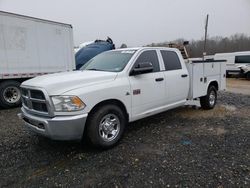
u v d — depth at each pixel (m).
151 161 3.87
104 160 3.95
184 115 6.84
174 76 5.84
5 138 5.08
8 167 3.77
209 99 7.43
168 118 6.54
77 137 3.97
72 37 10.46
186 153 4.15
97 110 4.20
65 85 3.97
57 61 9.88
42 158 4.08
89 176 3.46
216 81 7.72
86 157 4.08
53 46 9.69
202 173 3.45
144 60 5.24
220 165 3.68
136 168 3.65
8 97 8.62
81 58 12.52
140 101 4.96
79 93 3.92
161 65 5.62
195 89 6.64
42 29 9.25
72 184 3.26
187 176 3.38
